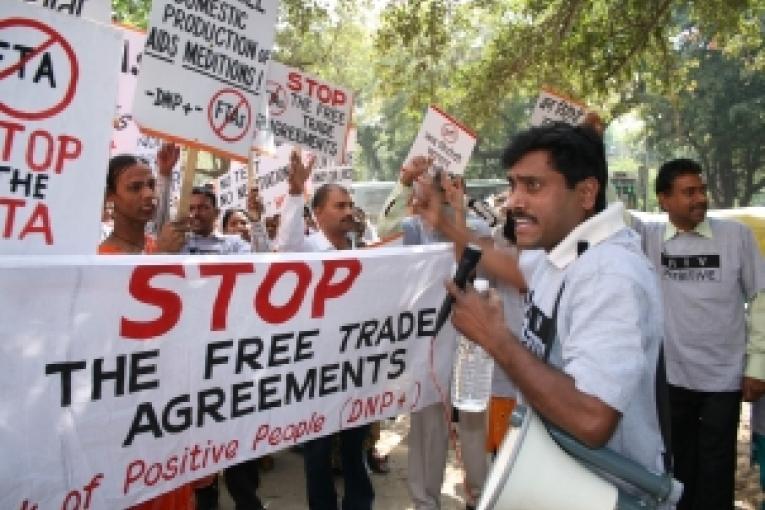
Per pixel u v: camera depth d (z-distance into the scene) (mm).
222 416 2680
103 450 2363
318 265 2928
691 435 4332
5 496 2160
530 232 2174
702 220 4164
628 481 2002
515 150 2195
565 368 1990
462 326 2086
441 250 3439
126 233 3324
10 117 2312
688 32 21234
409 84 8844
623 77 8203
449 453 6098
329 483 4035
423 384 3445
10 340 2141
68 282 2240
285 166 6820
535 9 8172
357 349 3150
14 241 2350
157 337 2469
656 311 2039
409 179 4688
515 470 1967
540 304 2223
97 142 2486
